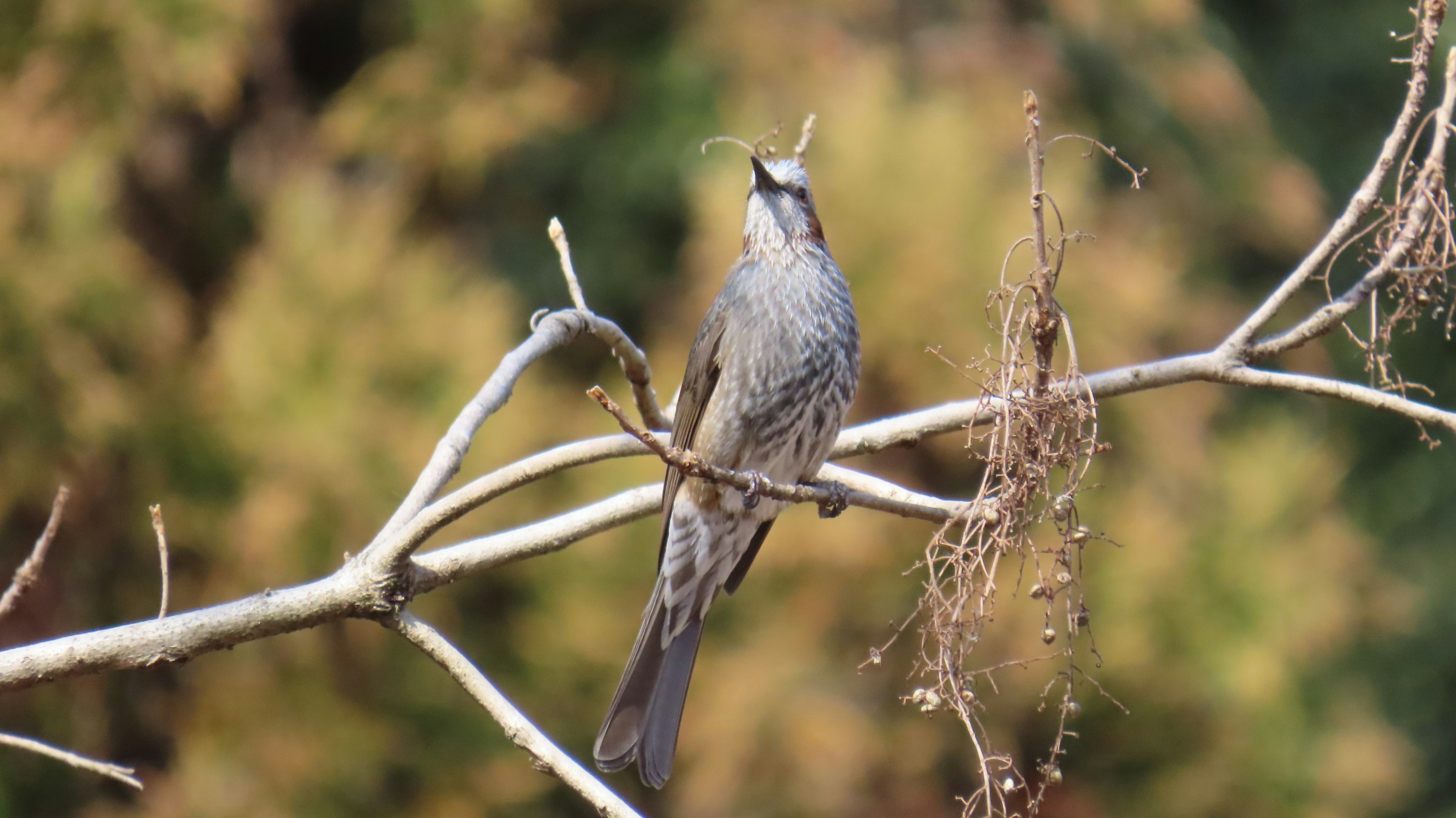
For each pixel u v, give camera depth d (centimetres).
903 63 1612
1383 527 1802
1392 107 1938
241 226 1614
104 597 1254
